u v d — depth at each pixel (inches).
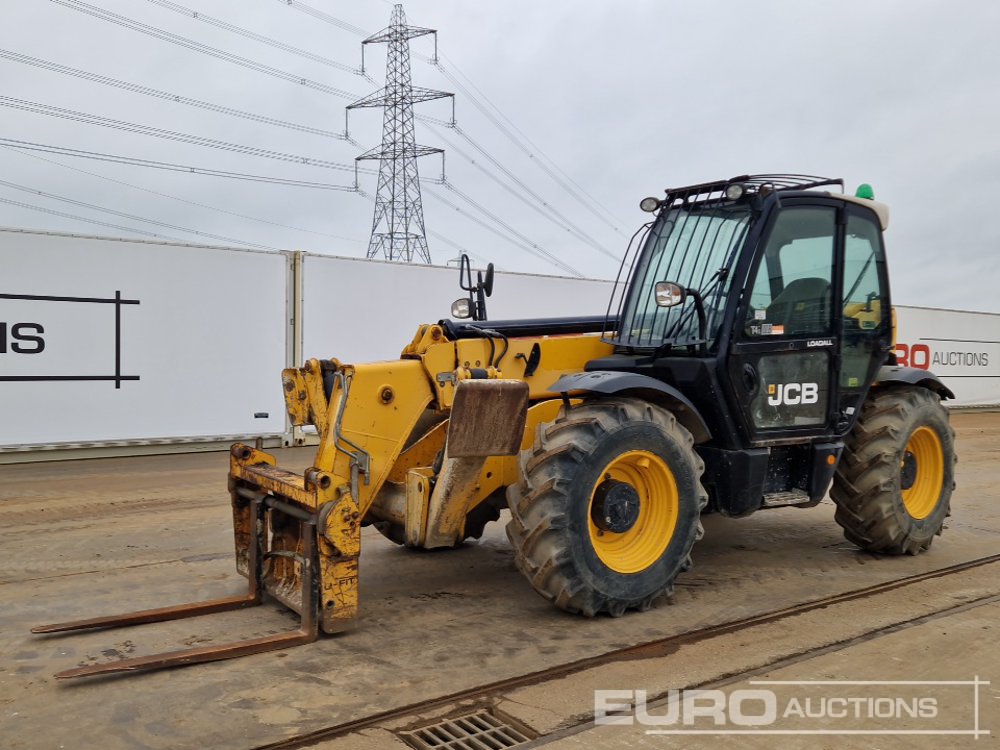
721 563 210.2
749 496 180.9
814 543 232.5
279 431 441.7
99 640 152.1
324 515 148.5
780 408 186.9
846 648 148.9
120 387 398.0
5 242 368.8
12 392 373.7
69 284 384.5
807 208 189.6
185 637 153.4
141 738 114.0
